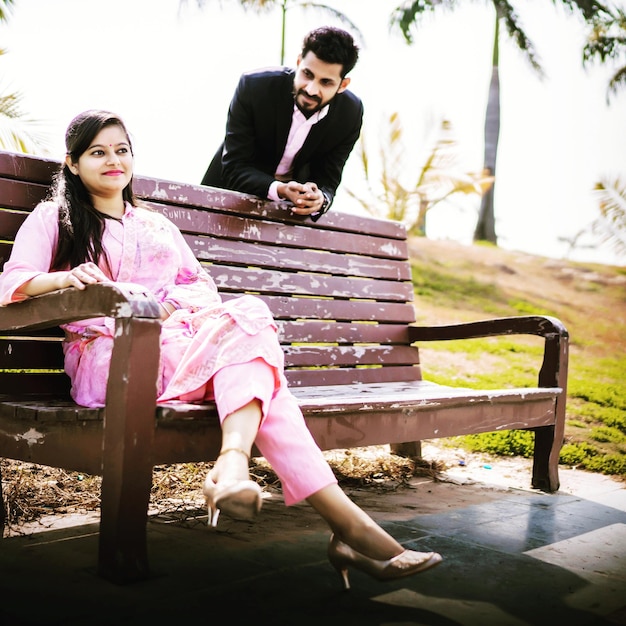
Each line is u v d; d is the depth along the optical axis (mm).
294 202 3090
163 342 2006
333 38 2979
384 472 3301
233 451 1664
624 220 12180
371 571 1703
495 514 2641
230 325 1854
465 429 2631
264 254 3064
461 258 12547
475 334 3402
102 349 2014
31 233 2096
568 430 4293
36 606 1567
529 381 5777
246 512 1531
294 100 3150
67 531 2186
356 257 3473
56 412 1839
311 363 3146
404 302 3697
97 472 1773
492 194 17141
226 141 3254
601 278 11977
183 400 1890
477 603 1727
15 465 2928
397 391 3006
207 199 2887
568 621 1637
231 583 1778
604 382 6281
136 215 2303
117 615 1536
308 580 1835
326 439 2137
